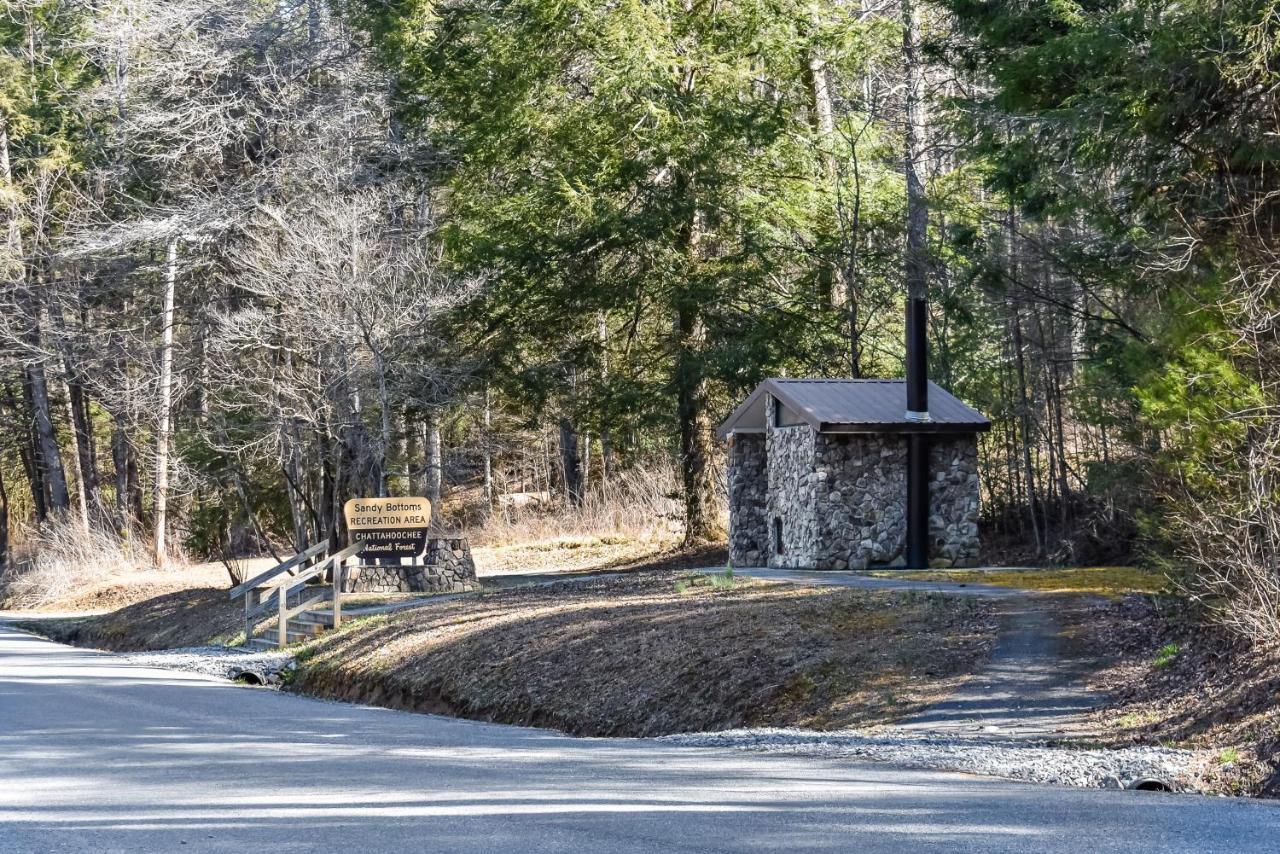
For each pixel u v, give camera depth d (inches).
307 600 1207.6
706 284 1482.5
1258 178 773.3
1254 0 721.0
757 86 1636.3
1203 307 655.1
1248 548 567.5
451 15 1665.8
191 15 1605.6
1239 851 318.7
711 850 318.0
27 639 1405.0
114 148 1801.2
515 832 342.6
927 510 1130.0
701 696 682.8
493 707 772.0
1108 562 1167.6
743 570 1122.0
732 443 1327.5
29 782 445.7
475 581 1291.8
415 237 1547.7
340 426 1310.3
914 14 1533.0
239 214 1501.0
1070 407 1248.2
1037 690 590.2
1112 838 333.1
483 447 1737.2
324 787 429.7
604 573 1480.1
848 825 351.3
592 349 1565.0
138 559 2026.3
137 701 757.9
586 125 1515.7
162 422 1797.5
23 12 2330.2
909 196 1409.9
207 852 319.9
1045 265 1070.4
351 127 1587.1
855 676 643.5
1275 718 483.5
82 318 1994.3
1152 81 770.8
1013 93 931.3
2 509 2632.9
